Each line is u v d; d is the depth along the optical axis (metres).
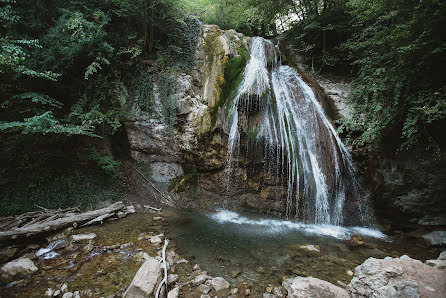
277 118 7.77
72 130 5.99
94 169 7.63
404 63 5.53
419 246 5.67
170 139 8.18
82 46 7.11
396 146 6.77
